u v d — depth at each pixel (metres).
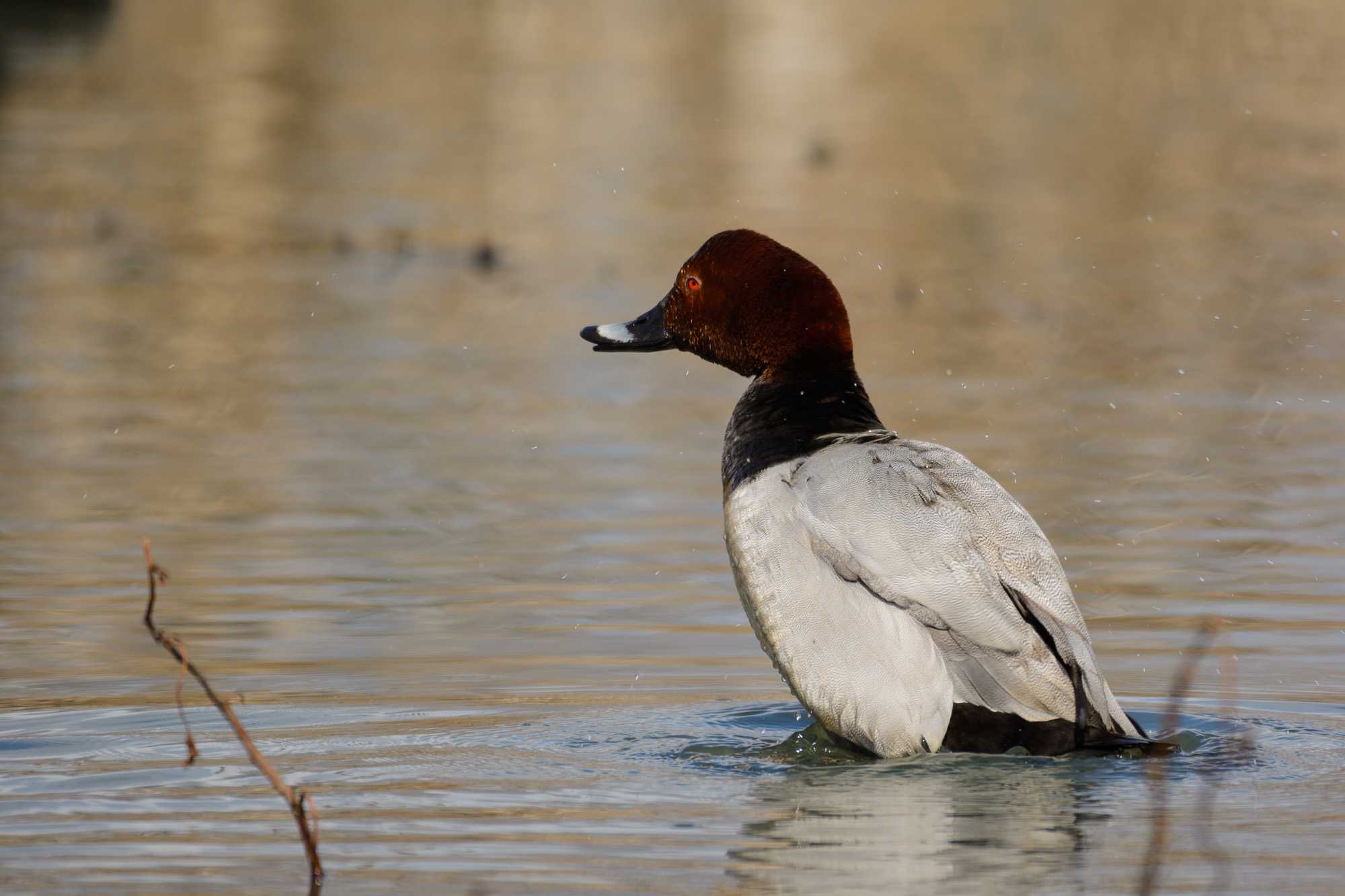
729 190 25.33
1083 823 5.98
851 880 5.44
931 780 6.44
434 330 17.05
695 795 6.40
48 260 20.16
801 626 6.71
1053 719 6.50
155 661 8.25
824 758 6.82
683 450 12.84
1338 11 45.25
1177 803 6.20
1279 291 19.19
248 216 23.12
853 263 20.44
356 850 5.74
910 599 6.50
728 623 9.04
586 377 15.35
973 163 28.16
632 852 5.72
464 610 9.18
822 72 38.38
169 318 17.36
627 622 9.01
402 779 6.60
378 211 23.61
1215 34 42.12
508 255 20.67
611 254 20.62
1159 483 11.80
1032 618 6.50
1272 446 12.88
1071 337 16.88
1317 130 30.66
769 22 46.25
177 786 6.46
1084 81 36.56
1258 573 9.86
